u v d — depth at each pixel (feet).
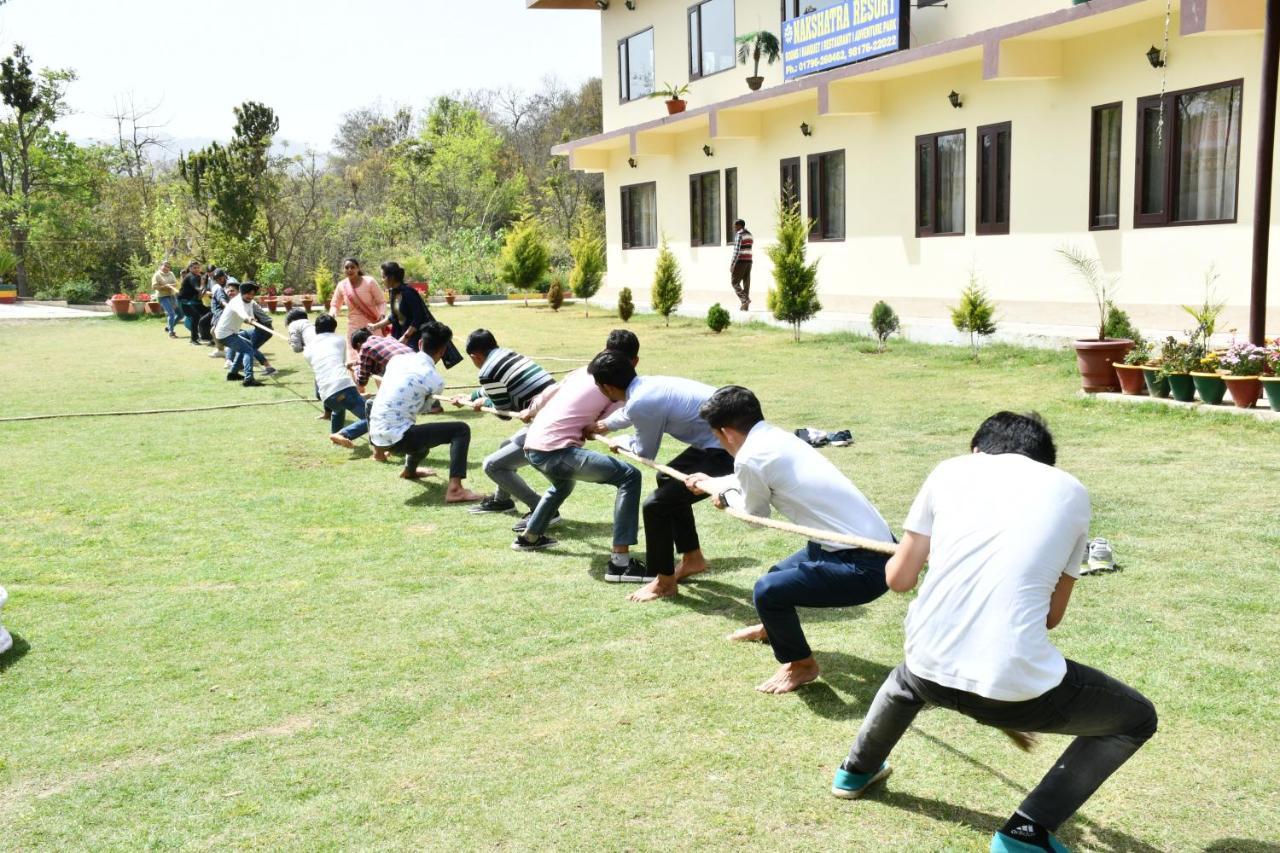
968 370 38.40
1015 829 9.41
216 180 100.68
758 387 36.86
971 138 47.14
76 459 28.66
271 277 102.58
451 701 13.26
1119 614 14.97
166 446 30.35
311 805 10.89
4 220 120.47
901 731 10.22
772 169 61.87
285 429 32.89
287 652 14.97
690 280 71.82
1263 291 29.09
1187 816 10.17
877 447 26.58
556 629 15.62
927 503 9.75
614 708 12.94
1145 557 17.34
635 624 15.76
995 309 46.06
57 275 119.96
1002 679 8.81
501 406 23.03
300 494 24.40
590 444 29.58
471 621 16.03
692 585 17.43
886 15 48.85
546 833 10.25
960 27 47.65
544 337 57.16
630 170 78.13
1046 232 43.62
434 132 150.41
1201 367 28.63
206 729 12.66
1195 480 21.94
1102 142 40.86
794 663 13.28
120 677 14.21
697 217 70.44
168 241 105.91
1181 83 37.06
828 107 51.75
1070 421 28.63
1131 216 39.75
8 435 32.37
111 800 11.09
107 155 135.03
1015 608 8.88
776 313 50.14
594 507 22.81
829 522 12.96
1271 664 13.21
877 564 12.83
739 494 14.55
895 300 53.06
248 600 17.20
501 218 144.15
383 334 35.88
